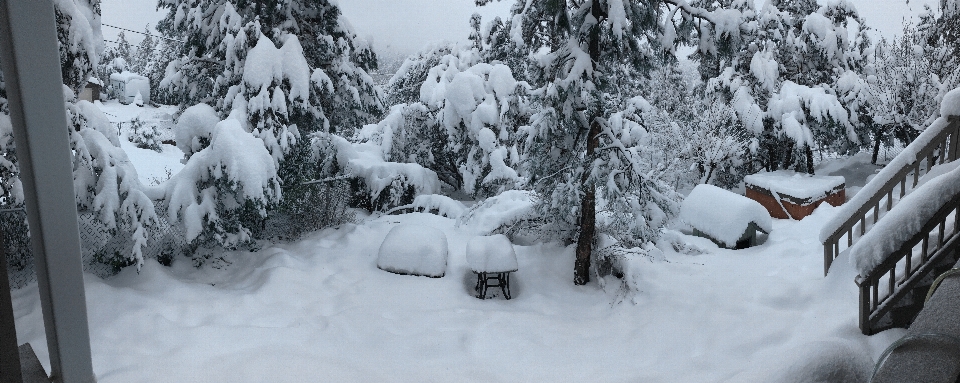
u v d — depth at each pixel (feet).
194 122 35.94
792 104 66.23
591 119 30.42
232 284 29.07
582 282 31.73
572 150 31.14
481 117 54.44
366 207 52.70
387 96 74.79
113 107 173.27
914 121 65.92
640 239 34.12
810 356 15.99
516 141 33.45
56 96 10.52
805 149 71.46
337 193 42.78
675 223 49.32
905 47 65.51
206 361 19.69
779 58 73.05
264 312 25.25
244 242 32.48
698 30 30.12
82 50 25.89
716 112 70.18
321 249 34.58
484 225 39.86
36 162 10.69
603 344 24.14
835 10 72.95
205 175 30.37
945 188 18.97
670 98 99.96
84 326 11.98
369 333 24.03
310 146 43.39
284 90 38.17
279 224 39.06
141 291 25.99
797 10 72.69
